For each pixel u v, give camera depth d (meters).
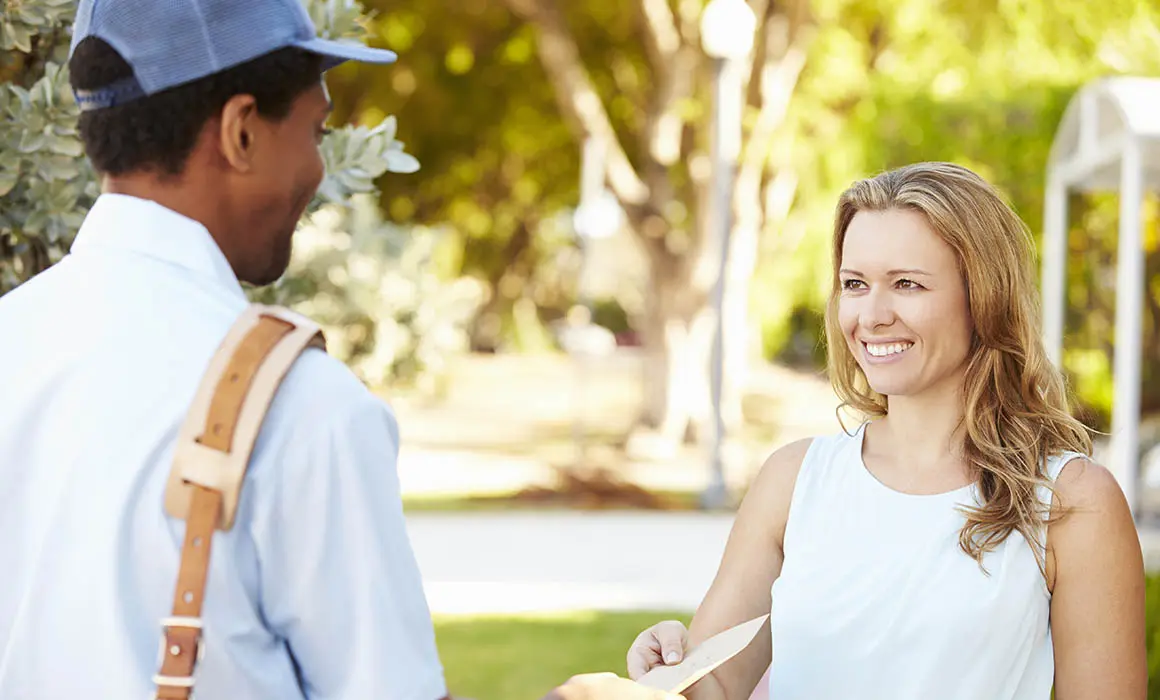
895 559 2.25
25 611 1.51
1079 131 11.06
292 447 1.51
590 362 32.97
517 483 13.75
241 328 1.56
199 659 1.45
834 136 17.55
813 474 2.42
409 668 1.52
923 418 2.35
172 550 1.50
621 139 19.31
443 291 9.91
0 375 1.59
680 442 16.03
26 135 2.81
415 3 17.36
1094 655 2.14
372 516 1.53
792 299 19.67
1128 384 9.93
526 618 7.59
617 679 1.86
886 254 2.27
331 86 18.48
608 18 17.62
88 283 1.61
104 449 1.52
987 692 2.16
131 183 1.63
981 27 15.38
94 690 1.49
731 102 12.41
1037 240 15.77
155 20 1.56
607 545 10.22
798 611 2.30
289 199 1.67
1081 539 2.16
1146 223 15.36
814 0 15.04
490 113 19.14
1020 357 2.29
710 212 15.58
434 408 23.34
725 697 2.36
